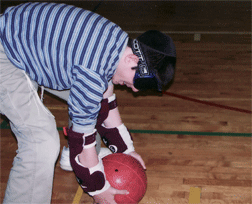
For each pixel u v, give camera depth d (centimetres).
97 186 190
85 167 185
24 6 173
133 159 216
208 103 337
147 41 164
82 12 164
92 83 153
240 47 446
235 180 251
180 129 304
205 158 272
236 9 590
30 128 177
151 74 167
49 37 159
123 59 164
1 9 622
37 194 180
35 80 181
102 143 289
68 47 157
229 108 329
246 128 302
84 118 163
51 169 181
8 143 297
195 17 562
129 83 176
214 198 237
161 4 623
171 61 167
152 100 345
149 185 250
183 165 266
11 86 176
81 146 173
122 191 200
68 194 248
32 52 166
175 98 346
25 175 176
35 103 181
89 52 155
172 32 505
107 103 212
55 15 161
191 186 248
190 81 373
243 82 368
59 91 221
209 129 303
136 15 580
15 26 167
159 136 297
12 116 178
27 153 176
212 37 481
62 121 322
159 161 271
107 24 162
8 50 170
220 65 403
